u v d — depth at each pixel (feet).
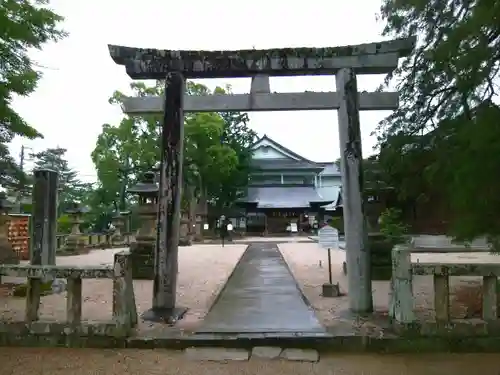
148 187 43.78
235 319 22.57
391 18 33.99
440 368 16.34
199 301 28.09
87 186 159.22
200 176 117.91
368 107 24.89
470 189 19.15
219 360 17.21
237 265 52.01
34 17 31.81
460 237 21.03
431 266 18.70
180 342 18.78
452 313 22.76
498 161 18.01
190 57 25.18
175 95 24.91
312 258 58.75
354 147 24.26
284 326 20.81
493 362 16.83
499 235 20.31
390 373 15.94
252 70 25.14
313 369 16.35
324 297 29.12
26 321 19.25
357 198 23.97
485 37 20.42
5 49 30.89
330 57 24.98
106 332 18.89
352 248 23.85
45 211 30.68
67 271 19.22
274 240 116.98
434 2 30.19
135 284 37.11
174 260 24.00
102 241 91.45
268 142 170.40
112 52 24.98
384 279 38.17
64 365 16.74
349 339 18.65
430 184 28.71
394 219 58.80
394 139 33.42
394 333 18.98
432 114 32.83
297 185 162.61
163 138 24.71
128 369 16.35
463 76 21.53
